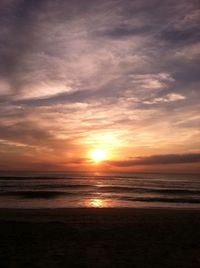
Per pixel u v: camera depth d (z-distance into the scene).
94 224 12.05
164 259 7.11
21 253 7.50
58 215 15.34
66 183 58.00
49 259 6.97
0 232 10.15
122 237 9.55
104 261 6.89
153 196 33.38
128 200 28.81
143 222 12.82
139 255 7.43
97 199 29.64
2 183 53.22
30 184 51.62
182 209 20.91
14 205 23.61
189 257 7.30
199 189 45.25
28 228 10.91
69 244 8.53
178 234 10.08
